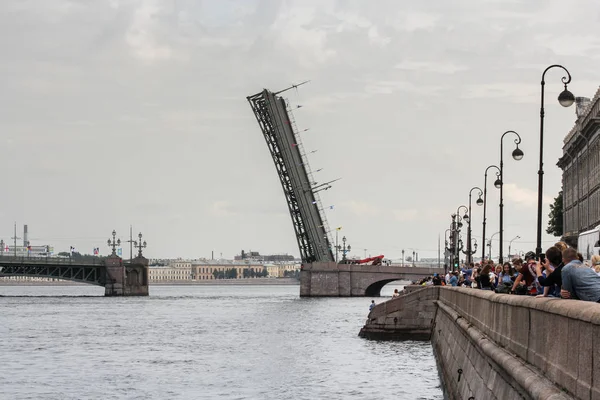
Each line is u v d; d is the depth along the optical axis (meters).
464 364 41.66
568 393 18.52
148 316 178.62
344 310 190.50
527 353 23.97
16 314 184.62
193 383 75.25
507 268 44.66
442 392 64.44
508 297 28.62
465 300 49.38
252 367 86.62
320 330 133.88
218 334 129.12
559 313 19.50
